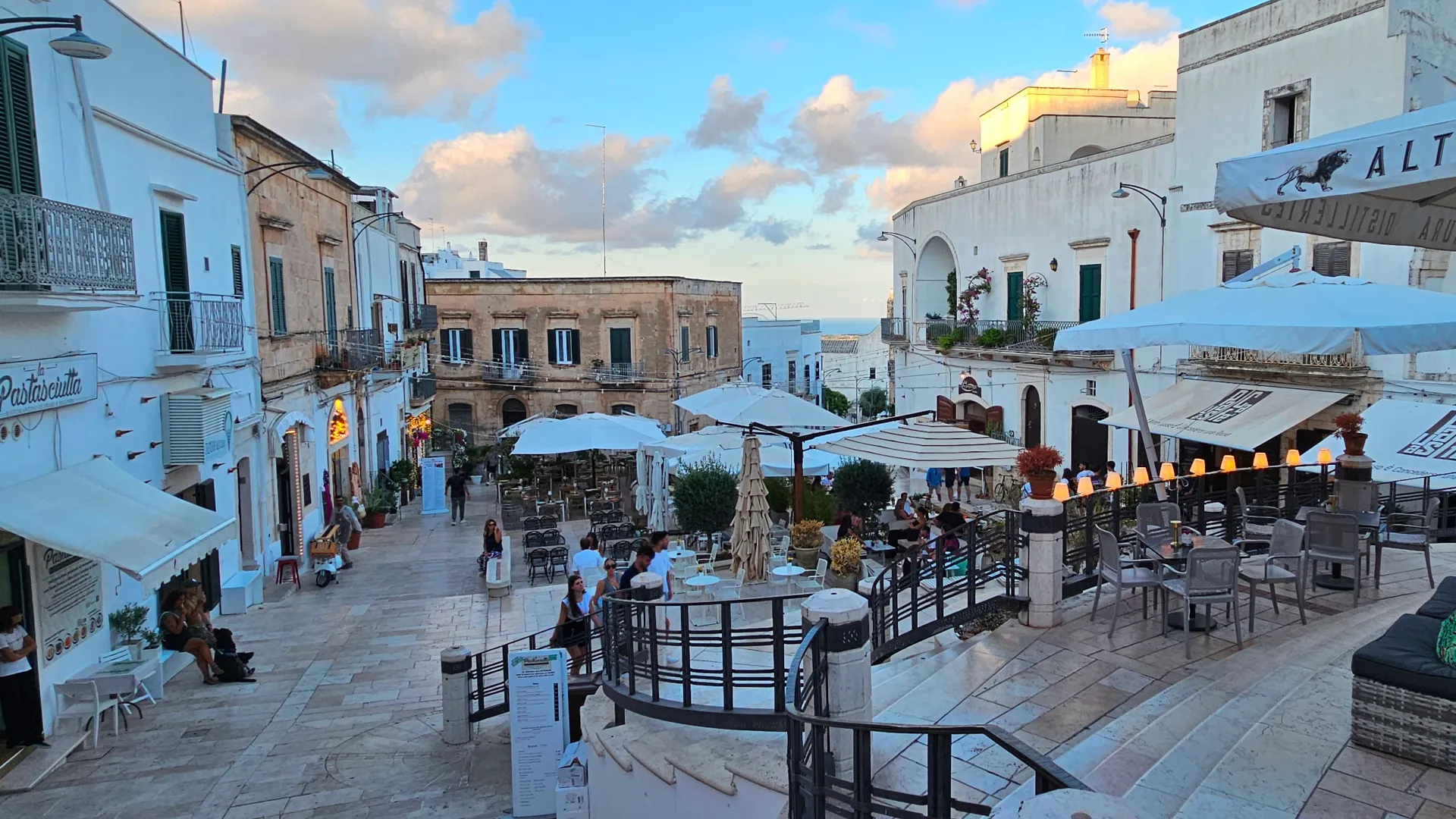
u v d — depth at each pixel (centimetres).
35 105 1030
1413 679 490
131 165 1283
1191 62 2306
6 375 948
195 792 934
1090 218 2695
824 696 558
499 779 982
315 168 2086
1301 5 2016
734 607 1211
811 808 415
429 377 4041
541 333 4503
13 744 984
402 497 2984
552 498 2762
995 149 3853
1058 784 290
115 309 1213
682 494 1823
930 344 3628
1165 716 590
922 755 582
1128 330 818
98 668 1119
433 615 1600
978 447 1364
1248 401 2050
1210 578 711
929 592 880
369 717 1146
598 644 1226
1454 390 1712
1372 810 446
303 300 2188
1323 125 1986
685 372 4572
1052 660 714
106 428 1183
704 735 734
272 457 1894
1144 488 1130
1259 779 481
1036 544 797
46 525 934
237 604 1606
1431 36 1867
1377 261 1889
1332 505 1019
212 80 1599
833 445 1440
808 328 6862
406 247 3734
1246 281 918
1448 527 1200
